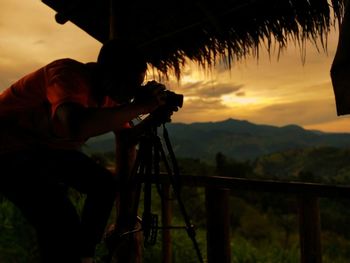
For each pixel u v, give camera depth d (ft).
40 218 5.01
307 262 8.26
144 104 5.39
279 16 8.27
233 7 8.73
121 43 5.43
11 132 5.22
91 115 4.76
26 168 5.24
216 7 8.91
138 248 9.53
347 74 5.35
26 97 5.19
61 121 4.68
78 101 4.87
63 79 4.85
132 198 9.18
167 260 11.34
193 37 10.29
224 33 9.47
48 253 4.98
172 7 9.74
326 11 7.23
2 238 13.73
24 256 13.15
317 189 8.11
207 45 10.14
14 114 5.26
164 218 11.38
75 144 5.96
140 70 5.51
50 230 4.97
